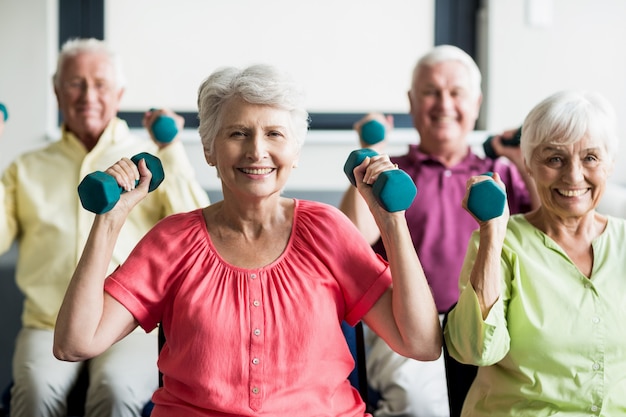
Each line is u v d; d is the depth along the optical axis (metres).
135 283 2.05
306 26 4.61
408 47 4.68
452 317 2.13
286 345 2.00
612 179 4.65
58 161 3.33
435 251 3.29
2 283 3.82
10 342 3.81
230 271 2.04
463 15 4.69
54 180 3.29
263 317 2.00
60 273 3.19
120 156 3.35
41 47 4.41
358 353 2.29
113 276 2.06
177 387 2.04
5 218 3.23
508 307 2.20
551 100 2.25
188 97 4.60
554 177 2.24
